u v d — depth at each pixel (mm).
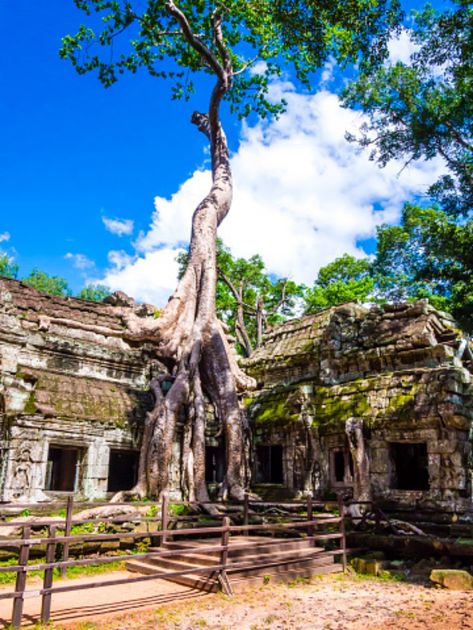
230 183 20469
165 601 7449
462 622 6176
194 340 16297
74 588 6391
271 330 19969
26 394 12352
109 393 14609
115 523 11195
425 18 15727
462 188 17062
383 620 6422
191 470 14289
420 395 12641
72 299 16375
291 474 15195
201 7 19656
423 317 14438
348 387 14695
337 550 9992
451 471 11828
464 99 15945
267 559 9172
